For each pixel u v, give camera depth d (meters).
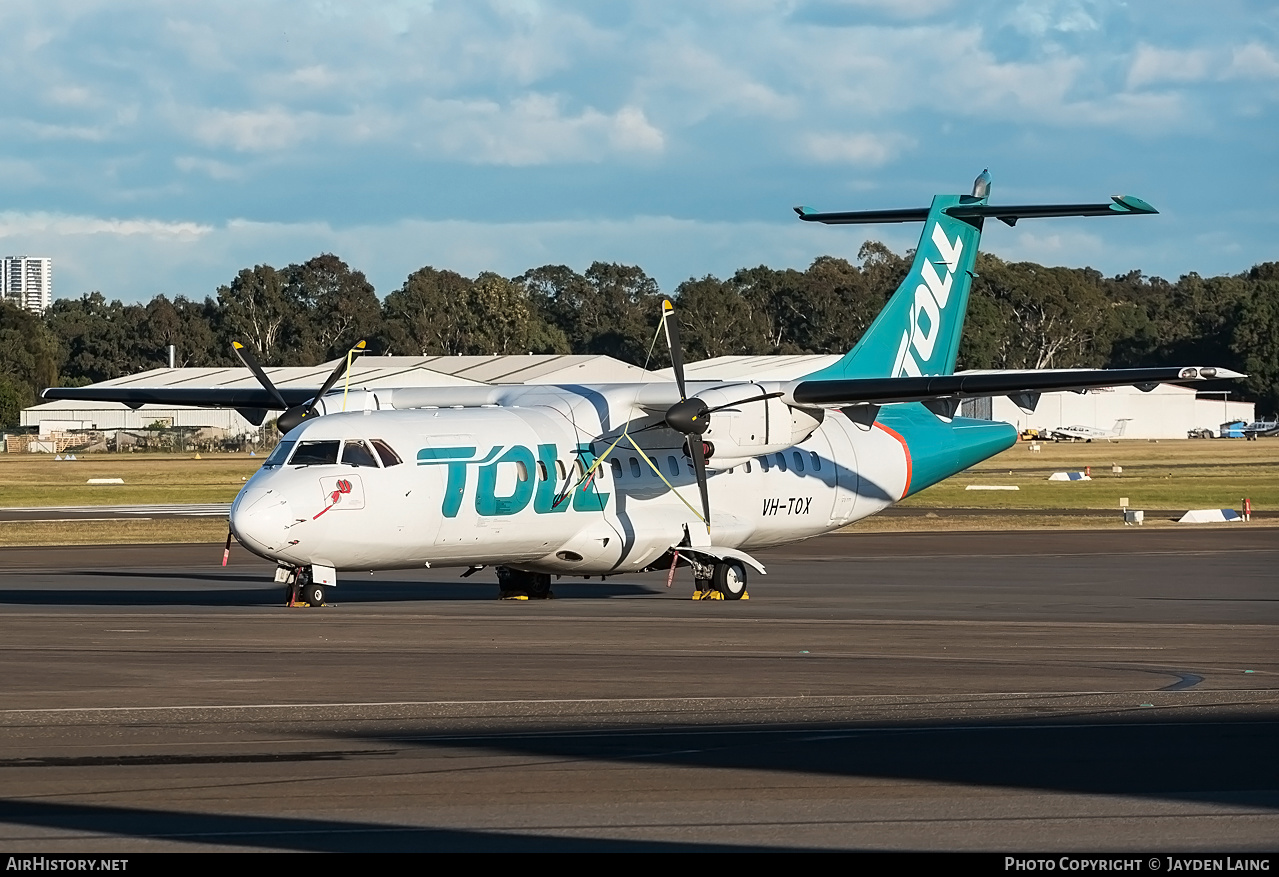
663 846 24.16
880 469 84.50
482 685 41.06
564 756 31.11
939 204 84.88
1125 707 37.59
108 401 88.75
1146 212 79.50
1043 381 69.38
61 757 31.03
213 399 85.75
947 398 72.12
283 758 30.94
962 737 33.28
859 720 35.56
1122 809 26.50
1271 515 150.38
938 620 60.00
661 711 36.88
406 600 71.12
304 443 64.94
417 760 30.73
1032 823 25.55
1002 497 182.25
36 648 49.34
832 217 86.81
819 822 25.67
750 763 30.39
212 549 110.12
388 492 64.75
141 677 42.50
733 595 72.62
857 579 83.12
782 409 73.88
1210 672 44.16
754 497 78.06
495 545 68.81
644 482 73.94
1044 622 59.28
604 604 68.38
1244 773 29.44
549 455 70.31
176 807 26.67
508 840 24.50
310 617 60.44
